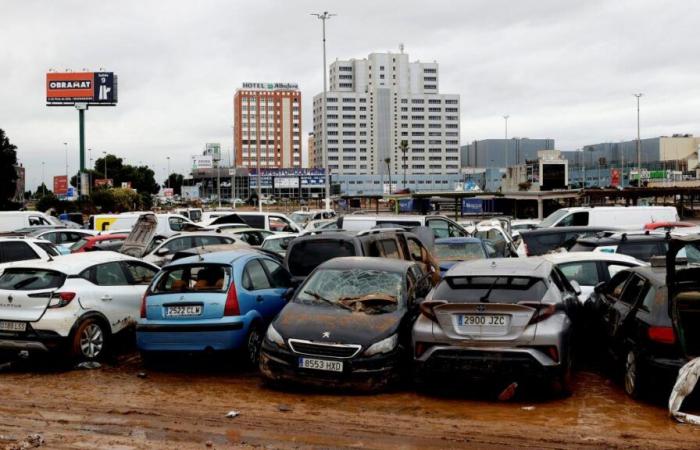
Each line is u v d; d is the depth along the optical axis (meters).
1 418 6.90
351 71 199.00
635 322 7.33
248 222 28.73
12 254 14.41
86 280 9.76
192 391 8.12
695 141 125.44
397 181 167.38
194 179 157.75
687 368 6.53
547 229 18.97
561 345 7.23
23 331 9.14
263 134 186.75
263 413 7.02
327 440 6.04
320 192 154.00
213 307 8.84
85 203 72.94
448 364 7.30
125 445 5.96
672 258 6.73
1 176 68.69
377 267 9.16
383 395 7.75
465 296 7.69
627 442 5.91
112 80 93.62
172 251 17.58
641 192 47.94
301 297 8.77
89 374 9.12
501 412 7.00
